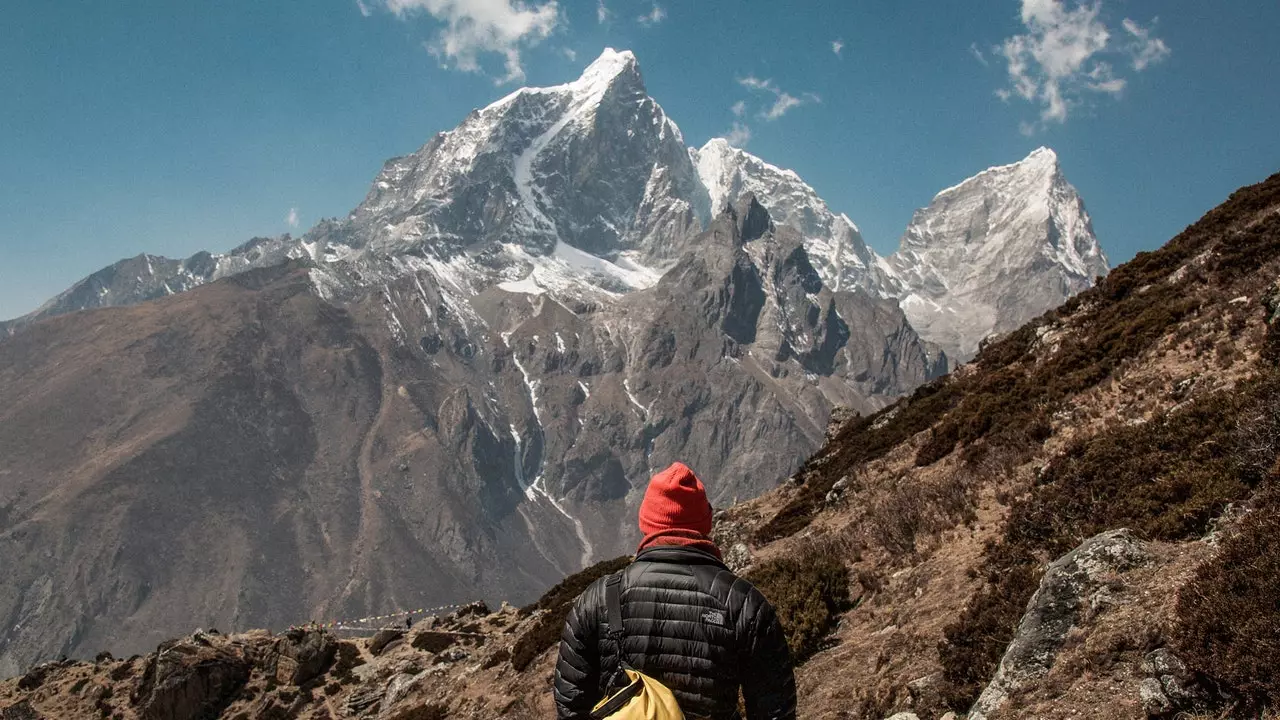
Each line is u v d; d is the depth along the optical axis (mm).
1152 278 26062
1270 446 10125
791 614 15414
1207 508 9719
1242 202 25859
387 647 42938
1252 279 18875
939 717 10562
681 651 4258
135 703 41375
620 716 3887
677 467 4840
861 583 16312
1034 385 22047
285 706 38750
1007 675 9359
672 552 4523
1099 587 9234
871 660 13141
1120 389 18125
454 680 31859
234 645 44312
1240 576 7562
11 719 42188
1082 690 8414
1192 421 12586
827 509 25688
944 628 12188
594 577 36219
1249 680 7027
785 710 4363
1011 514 14469
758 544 26438
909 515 17719
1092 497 12516
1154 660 7859
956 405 27531
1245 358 15422
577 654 4594
